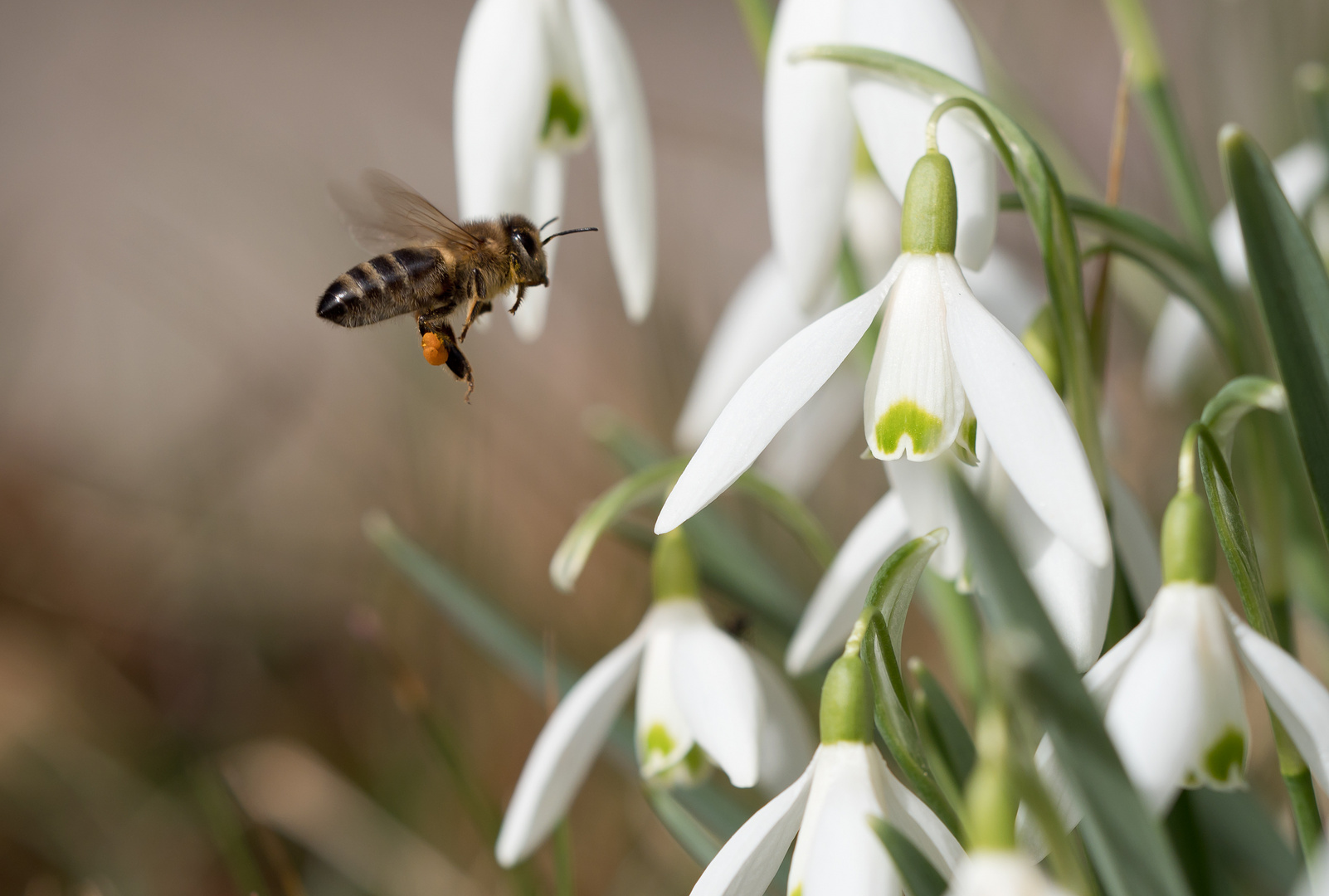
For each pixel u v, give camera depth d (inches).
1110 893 11.6
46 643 27.8
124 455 36.3
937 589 13.2
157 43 81.8
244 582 28.9
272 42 80.9
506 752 22.5
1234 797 12.4
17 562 29.8
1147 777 11.1
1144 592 12.3
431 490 25.6
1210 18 20.6
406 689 14.2
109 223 51.0
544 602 24.2
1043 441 11.1
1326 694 11.1
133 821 22.6
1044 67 25.2
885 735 11.3
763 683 12.8
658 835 19.4
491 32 13.0
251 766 22.1
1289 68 19.7
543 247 13.4
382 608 24.4
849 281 13.3
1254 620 11.4
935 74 11.9
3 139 68.3
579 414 29.3
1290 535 13.8
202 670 26.9
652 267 13.2
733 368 14.7
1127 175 23.8
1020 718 11.1
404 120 60.1
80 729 24.8
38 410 39.6
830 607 12.5
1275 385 11.7
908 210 11.5
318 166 40.0
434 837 20.9
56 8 89.4
